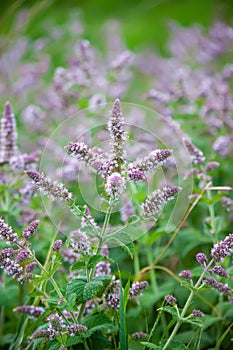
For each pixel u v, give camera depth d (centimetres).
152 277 569
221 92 836
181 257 604
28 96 1130
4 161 590
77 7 1902
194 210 686
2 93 1045
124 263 641
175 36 1290
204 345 505
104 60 1247
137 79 1263
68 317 438
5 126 588
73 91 880
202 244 616
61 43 1420
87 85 881
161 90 959
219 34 1152
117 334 460
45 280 454
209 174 640
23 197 594
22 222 616
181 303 544
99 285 406
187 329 543
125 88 959
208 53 1141
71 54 1357
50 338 401
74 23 1480
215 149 678
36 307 452
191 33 1265
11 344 499
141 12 2016
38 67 1142
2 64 1148
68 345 407
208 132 769
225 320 512
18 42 1254
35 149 820
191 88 920
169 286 569
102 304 446
